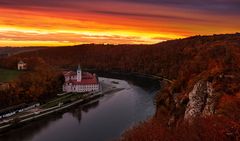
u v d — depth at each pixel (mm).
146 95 198625
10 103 160750
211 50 152875
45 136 123562
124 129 127062
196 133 56469
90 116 150500
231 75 87625
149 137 66625
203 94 86562
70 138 120375
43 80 196750
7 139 121688
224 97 74438
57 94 199750
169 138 60594
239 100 69438
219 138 52844
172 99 117188
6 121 136500
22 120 141500
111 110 161000
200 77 107875
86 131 127812
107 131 126375
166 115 109188
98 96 198625
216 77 88062
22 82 182250
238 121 57219
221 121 58250
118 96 198375
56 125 137500
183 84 122500
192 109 84375
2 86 170875
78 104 176375
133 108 162375
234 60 111812
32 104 165375
